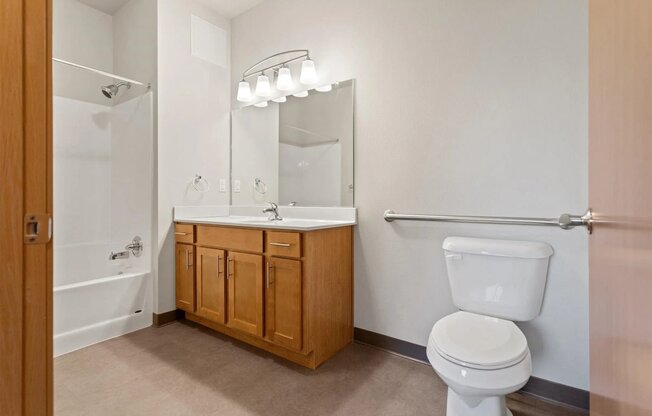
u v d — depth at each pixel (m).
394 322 2.03
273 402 1.55
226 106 2.95
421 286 1.92
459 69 1.78
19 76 0.48
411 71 1.94
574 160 1.50
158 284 2.48
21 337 0.48
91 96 2.80
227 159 2.96
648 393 0.39
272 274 1.90
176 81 2.57
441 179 1.85
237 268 2.09
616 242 0.54
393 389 1.65
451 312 1.83
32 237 0.49
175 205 2.57
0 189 0.46
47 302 0.51
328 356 1.95
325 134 2.32
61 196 2.65
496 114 1.68
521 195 1.62
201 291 2.33
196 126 2.71
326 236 1.92
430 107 1.88
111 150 2.93
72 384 1.69
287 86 2.48
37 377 0.50
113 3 2.76
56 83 2.64
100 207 2.88
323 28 2.33
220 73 2.89
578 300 1.49
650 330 0.38
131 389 1.65
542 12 1.55
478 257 1.58
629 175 0.46
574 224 1.44
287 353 1.95
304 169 2.44
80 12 2.76
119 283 2.32
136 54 2.64
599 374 0.70
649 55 0.37
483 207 1.72
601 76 0.64
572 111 1.50
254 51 2.77
